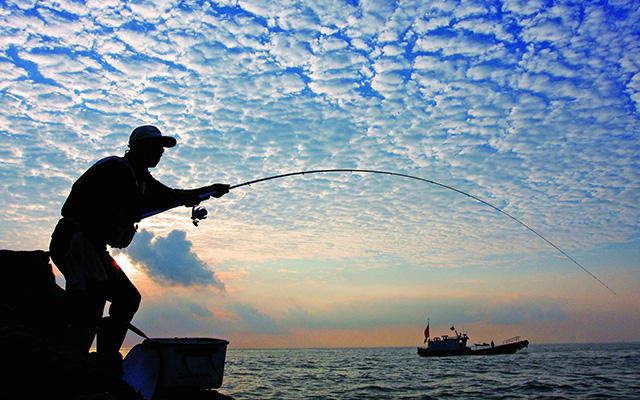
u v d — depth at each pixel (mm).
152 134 3553
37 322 3756
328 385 27938
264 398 20219
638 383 28062
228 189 4609
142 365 3990
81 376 2756
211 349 4250
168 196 4027
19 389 2484
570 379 31766
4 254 4266
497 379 32969
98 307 3260
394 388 26375
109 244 3363
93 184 3236
